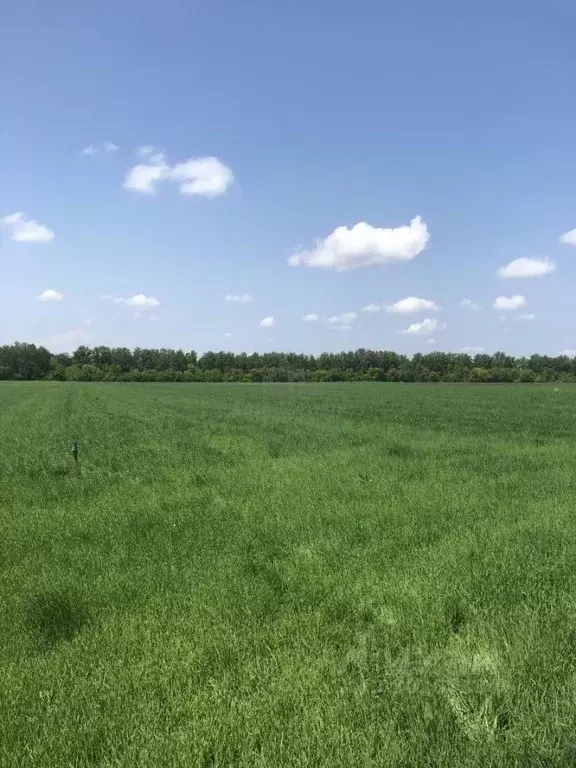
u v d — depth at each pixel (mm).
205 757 3189
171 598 5414
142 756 3129
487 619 4613
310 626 4641
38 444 18266
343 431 20703
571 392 72688
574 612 4637
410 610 4844
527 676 3793
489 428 22906
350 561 6219
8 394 66562
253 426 23438
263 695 3703
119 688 3836
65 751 3240
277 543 7059
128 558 6719
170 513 8609
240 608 5086
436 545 6738
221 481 11102
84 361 178875
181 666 4082
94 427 24406
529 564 5809
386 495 9469
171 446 16484
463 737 3266
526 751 3092
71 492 10555
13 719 3574
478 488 9875
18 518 8711
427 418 28438
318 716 3412
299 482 10688
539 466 12508
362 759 3062
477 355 165500
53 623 4988
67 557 6801
